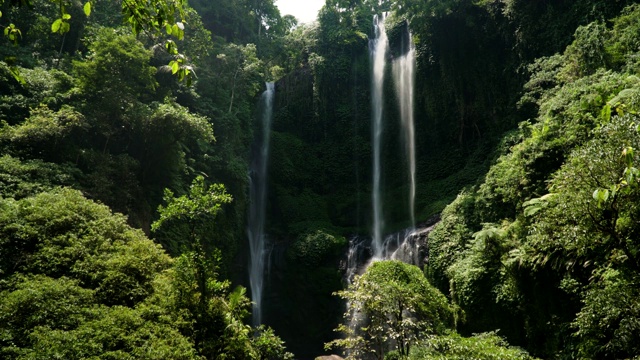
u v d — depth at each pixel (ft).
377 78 112.16
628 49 54.44
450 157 93.45
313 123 109.81
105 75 54.39
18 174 42.78
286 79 115.85
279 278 84.17
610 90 44.29
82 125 51.03
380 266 49.98
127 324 27.89
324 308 76.64
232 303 36.81
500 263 50.57
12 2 12.89
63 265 31.76
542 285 42.68
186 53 83.20
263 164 102.94
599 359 31.40
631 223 23.82
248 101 105.50
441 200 85.81
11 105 53.62
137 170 59.72
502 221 57.67
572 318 39.11
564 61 65.26
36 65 66.90
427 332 41.34
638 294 26.94
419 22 92.32
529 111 74.02
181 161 65.10
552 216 28.32
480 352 32.35
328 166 106.52
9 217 33.19
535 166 50.34
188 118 58.18
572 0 74.02
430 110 96.22
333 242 83.41
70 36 78.02
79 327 26.07
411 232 82.38
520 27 79.66
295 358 75.72
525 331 44.96
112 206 50.93
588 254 35.78
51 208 35.83
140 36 76.48
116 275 31.73
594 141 26.13
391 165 101.81
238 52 95.91
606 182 22.88
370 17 124.47
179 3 14.65
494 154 78.54
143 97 68.39
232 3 122.93
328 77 111.55
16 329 24.88
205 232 67.51
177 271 34.35
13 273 30.42
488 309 49.75
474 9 89.15
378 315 40.42
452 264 62.18
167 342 28.04
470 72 90.22
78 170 49.24
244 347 33.35
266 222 95.91
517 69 79.25
